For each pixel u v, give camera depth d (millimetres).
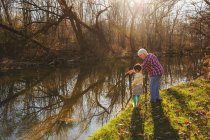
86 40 44500
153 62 11320
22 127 12695
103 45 45000
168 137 8148
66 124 12555
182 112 10328
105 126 9805
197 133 8211
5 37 36344
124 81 24297
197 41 57750
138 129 9016
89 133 10984
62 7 38500
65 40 43438
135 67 11570
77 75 28578
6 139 11094
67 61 38812
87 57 41812
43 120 13633
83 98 18328
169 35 59781
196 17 28609
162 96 12953
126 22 51344
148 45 55875
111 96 18359
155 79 11508
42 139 10914
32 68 33969
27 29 37344
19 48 36906
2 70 32156
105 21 48781
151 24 54375
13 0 36625
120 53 48000
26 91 21422
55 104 17094
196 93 13352
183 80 22391
